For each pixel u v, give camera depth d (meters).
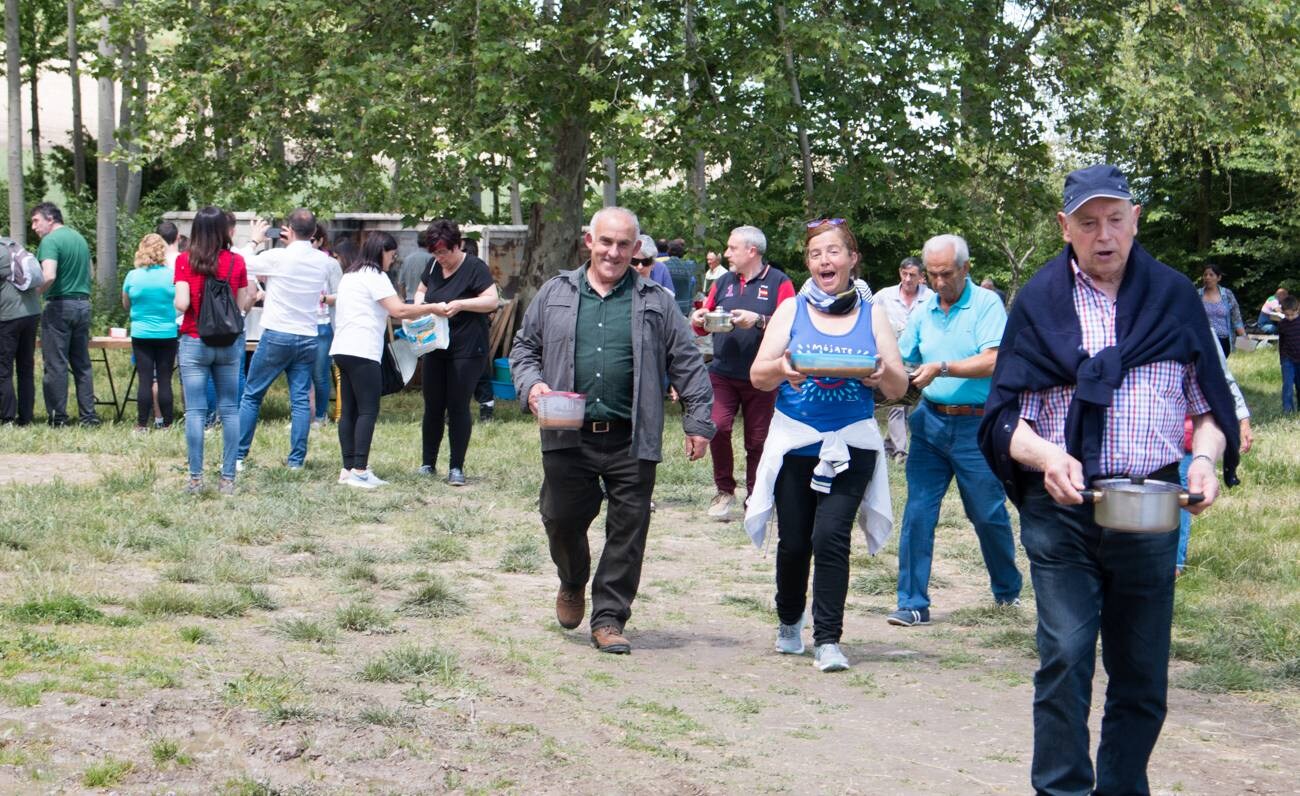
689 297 16.77
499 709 4.87
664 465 12.27
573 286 6.11
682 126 17.69
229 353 9.46
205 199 18.19
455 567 7.89
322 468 11.05
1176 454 3.54
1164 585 3.51
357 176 17.33
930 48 18.33
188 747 4.05
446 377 10.89
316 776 3.97
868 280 33.47
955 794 4.33
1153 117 24.28
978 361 6.73
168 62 18.28
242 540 8.14
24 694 4.27
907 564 7.16
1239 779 4.58
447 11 17.11
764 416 9.76
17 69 25.67
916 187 19.23
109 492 9.22
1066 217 3.56
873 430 5.88
